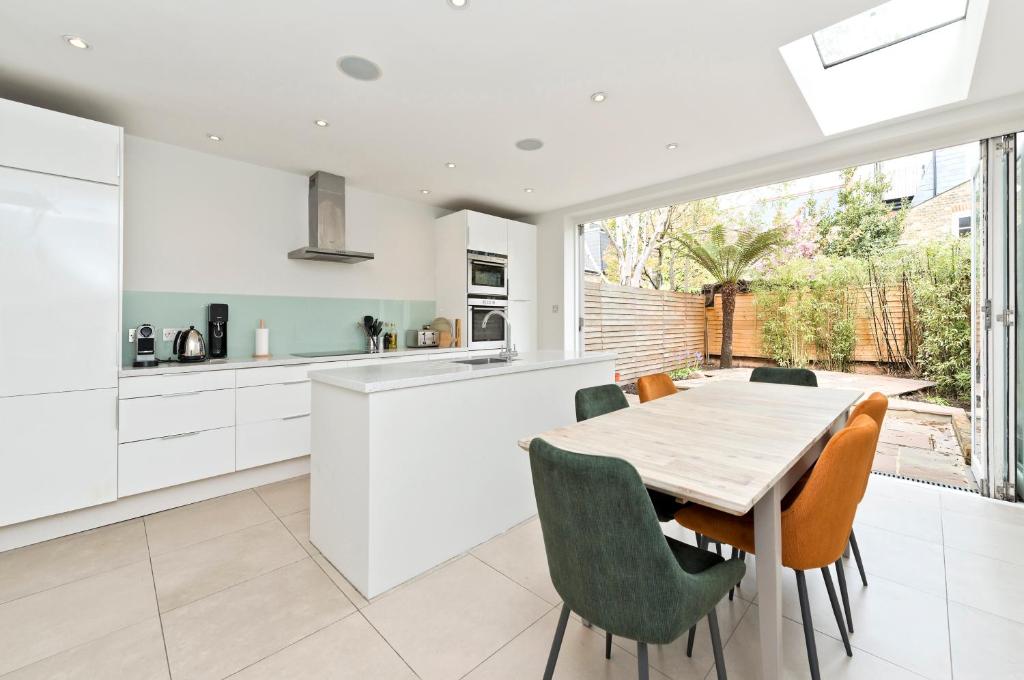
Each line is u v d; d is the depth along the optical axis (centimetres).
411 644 150
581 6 171
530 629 158
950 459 312
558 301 486
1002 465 259
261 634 155
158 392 257
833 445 121
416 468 191
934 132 262
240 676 136
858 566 181
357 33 188
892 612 163
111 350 241
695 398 219
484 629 158
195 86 232
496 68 215
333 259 379
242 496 288
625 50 200
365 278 417
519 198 439
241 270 343
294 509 267
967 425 307
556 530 104
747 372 433
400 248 442
